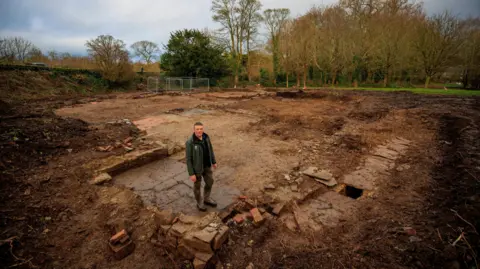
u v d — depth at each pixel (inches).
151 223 158.4
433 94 752.3
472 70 988.6
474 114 402.6
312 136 360.8
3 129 267.1
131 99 793.6
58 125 326.6
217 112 560.1
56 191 187.0
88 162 235.0
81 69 1061.1
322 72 1439.5
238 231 150.7
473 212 137.9
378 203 179.6
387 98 679.7
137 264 130.5
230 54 1392.7
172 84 1107.9
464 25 927.0
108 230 153.3
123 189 199.6
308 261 123.2
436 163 242.5
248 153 290.2
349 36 1148.5
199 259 122.8
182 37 1207.6
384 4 1196.5
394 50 1034.7
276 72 1499.8
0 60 857.5
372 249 126.3
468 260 109.3
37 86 835.4
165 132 380.2
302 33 1173.7
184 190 200.2
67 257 133.4
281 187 205.8
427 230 135.7
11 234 135.6
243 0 1272.1
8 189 175.6
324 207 179.5
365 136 341.1
